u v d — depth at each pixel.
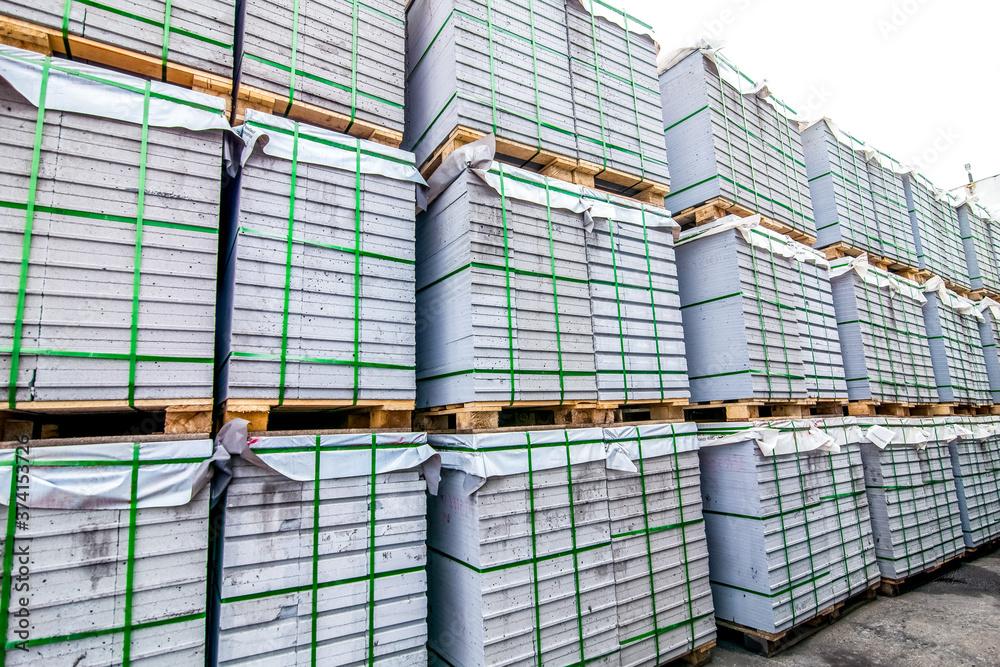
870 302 7.37
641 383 4.61
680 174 6.14
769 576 4.76
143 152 2.93
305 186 3.46
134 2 3.15
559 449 3.96
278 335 3.22
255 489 2.99
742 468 5.07
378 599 3.25
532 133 4.50
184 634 2.72
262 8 3.60
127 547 2.63
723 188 5.73
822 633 5.20
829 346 6.56
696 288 5.80
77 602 2.50
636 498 4.36
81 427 3.92
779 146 6.91
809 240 7.08
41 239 2.64
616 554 4.14
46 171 2.69
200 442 2.86
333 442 3.25
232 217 3.39
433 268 4.41
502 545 3.59
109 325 2.73
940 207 10.25
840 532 5.71
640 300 4.77
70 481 2.54
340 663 3.07
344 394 3.40
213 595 3.13
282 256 3.30
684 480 4.71
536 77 4.63
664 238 5.10
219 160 3.16
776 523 4.99
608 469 4.23
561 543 3.85
